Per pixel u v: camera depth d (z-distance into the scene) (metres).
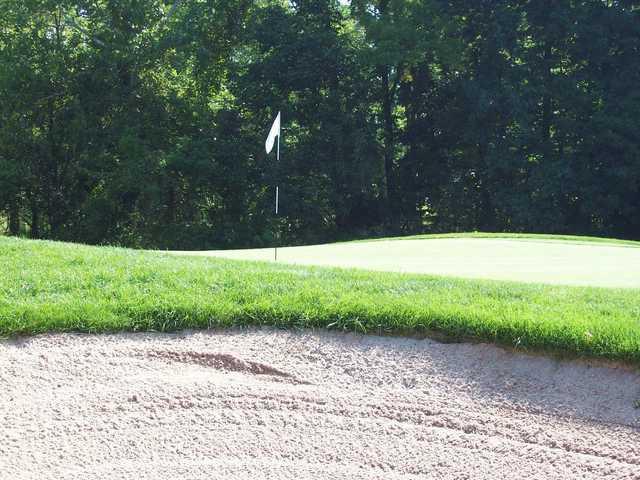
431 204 30.36
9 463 3.72
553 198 26.62
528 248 10.39
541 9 26.73
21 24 25.92
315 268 6.76
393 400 4.37
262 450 3.87
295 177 27.66
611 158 26.09
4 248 7.13
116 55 26.17
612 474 3.70
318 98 27.94
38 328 5.09
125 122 26.77
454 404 4.33
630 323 4.82
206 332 5.20
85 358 4.79
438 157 30.00
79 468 3.71
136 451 3.85
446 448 3.89
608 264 8.66
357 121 27.44
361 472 3.68
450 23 27.09
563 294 5.79
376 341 5.00
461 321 4.93
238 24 29.02
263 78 27.70
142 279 6.07
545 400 4.33
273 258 9.12
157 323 5.23
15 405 4.25
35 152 26.91
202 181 27.28
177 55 26.98
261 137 27.83
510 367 4.64
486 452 3.86
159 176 26.50
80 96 26.84
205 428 4.05
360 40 29.89
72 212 27.91
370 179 27.44
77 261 6.67
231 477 3.62
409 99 29.78
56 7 26.22
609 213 26.22
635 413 4.19
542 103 27.73
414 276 6.42
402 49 26.95
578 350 4.60
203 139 27.17
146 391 4.39
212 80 29.56
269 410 4.24
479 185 29.83
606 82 26.72
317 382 4.60
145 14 27.17
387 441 3.95
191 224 27.80
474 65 28.55
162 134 27.73
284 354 4.91
